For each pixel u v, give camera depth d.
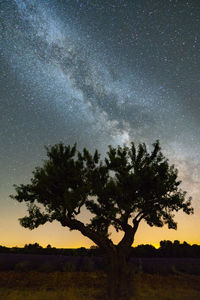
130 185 16.00
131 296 12.92
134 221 16.36
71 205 14.59
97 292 14.67
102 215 17.50
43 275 20.33
